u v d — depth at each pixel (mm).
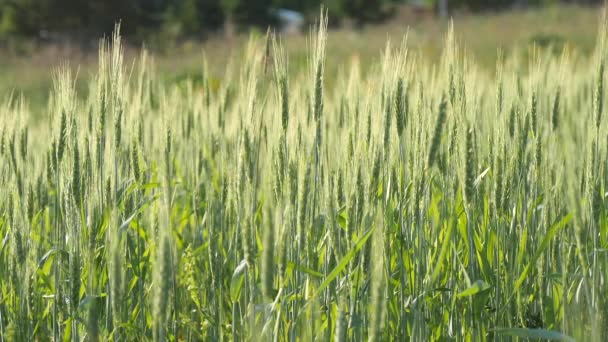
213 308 6527
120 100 6461
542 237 6570
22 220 6387
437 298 6352
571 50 33156
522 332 5336
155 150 8367
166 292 4270
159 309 4250
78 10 64938
